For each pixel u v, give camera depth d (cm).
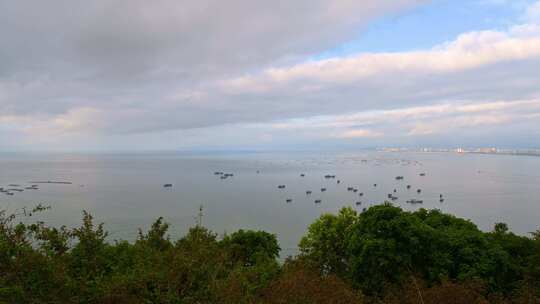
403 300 1575
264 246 3612
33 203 12319
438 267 2606
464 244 2720
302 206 13800
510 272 2639
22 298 838
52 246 1022
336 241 3275
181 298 889
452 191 17612
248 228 9800
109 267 1155
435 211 3616
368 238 2730
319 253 3116
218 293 919
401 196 16262
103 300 898
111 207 12369
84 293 901
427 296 1501
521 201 14375
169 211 11856
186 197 15538
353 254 2850
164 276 915
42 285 863
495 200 14712
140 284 899
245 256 3319
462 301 1488
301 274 1159
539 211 12312
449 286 1538
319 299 1080
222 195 16462
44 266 870
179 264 933
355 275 2712
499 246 2739
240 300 962
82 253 1071
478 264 2567
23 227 953
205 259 996
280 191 18088
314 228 3444
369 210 2958
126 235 7131
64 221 9094
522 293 1847
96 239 1115
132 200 14288
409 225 2705
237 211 12438
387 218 2803
